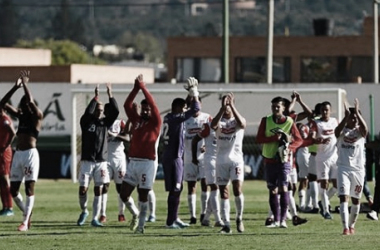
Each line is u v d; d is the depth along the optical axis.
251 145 88.38
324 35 175.88
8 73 136.75
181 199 67.31
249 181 87.38
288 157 46.19
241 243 40.56
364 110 93.69
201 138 46.78
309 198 56.38
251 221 51.00
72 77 142.38
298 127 54.97
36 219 51.91
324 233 44.75
